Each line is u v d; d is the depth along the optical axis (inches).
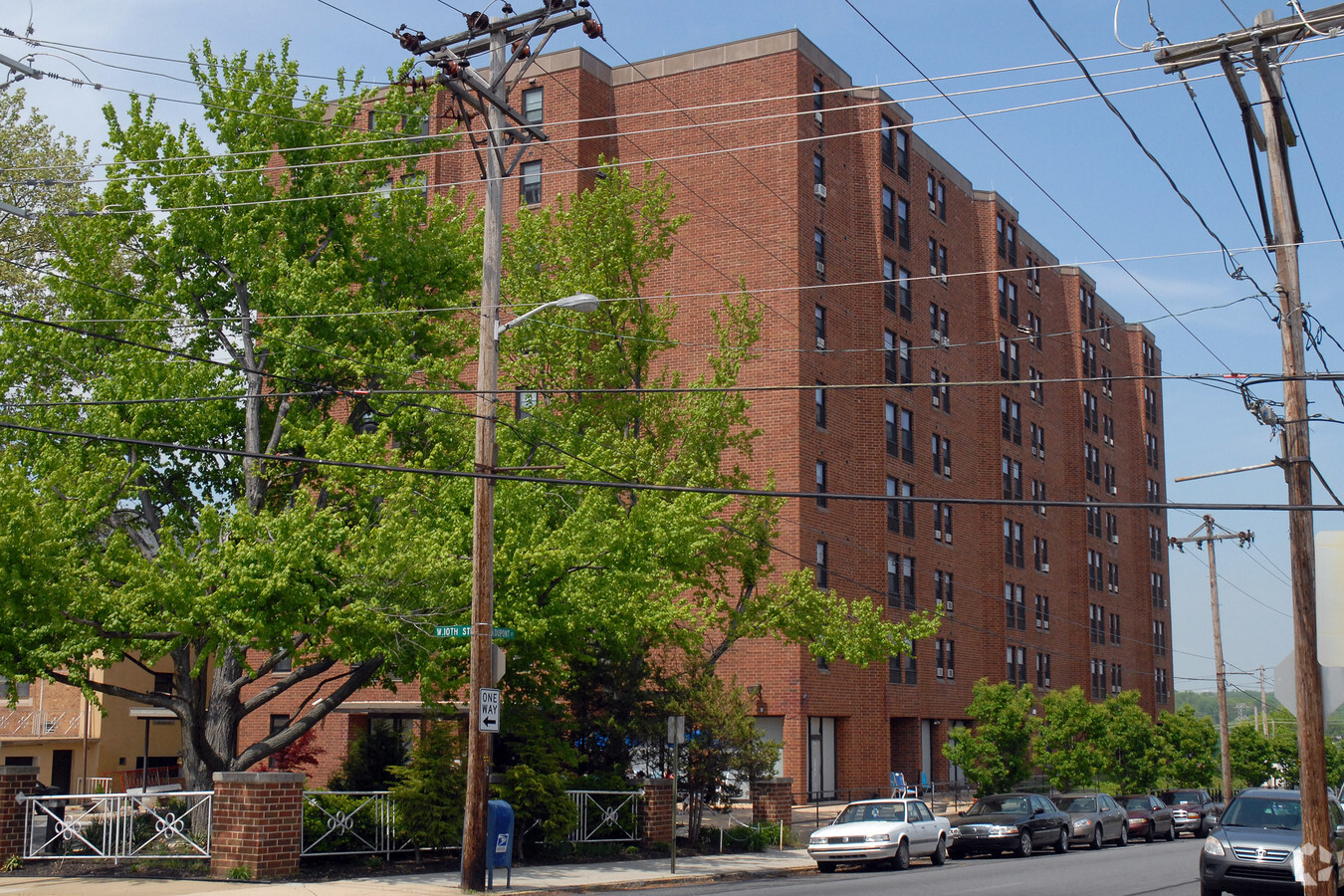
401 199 991.6
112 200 932.6
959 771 2010.3
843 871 1031.6
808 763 1614.2
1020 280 2425.0
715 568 1217.4
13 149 1239.5
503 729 983.6
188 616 767.7
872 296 1845.5
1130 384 3048.7
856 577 1753.2
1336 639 560.1
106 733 1659.7
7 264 1198.3
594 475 971.9
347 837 851.4
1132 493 2984.7
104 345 917.2
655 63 1828.2
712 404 1181.1
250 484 930.7
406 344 953.5
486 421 788.6
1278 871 732.0
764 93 1750.7
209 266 962.7
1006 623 2204.7
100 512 825.5
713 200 1749.5
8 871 783.1
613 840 1038.4
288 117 959.6
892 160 1957.4
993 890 804.6
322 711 944.3
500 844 768.9
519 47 810.8
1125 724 1845.5
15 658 786.8
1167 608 3157.0
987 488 2194.9
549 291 1132.5
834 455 1729.8
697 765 1111.6
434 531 855.7
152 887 706.2
